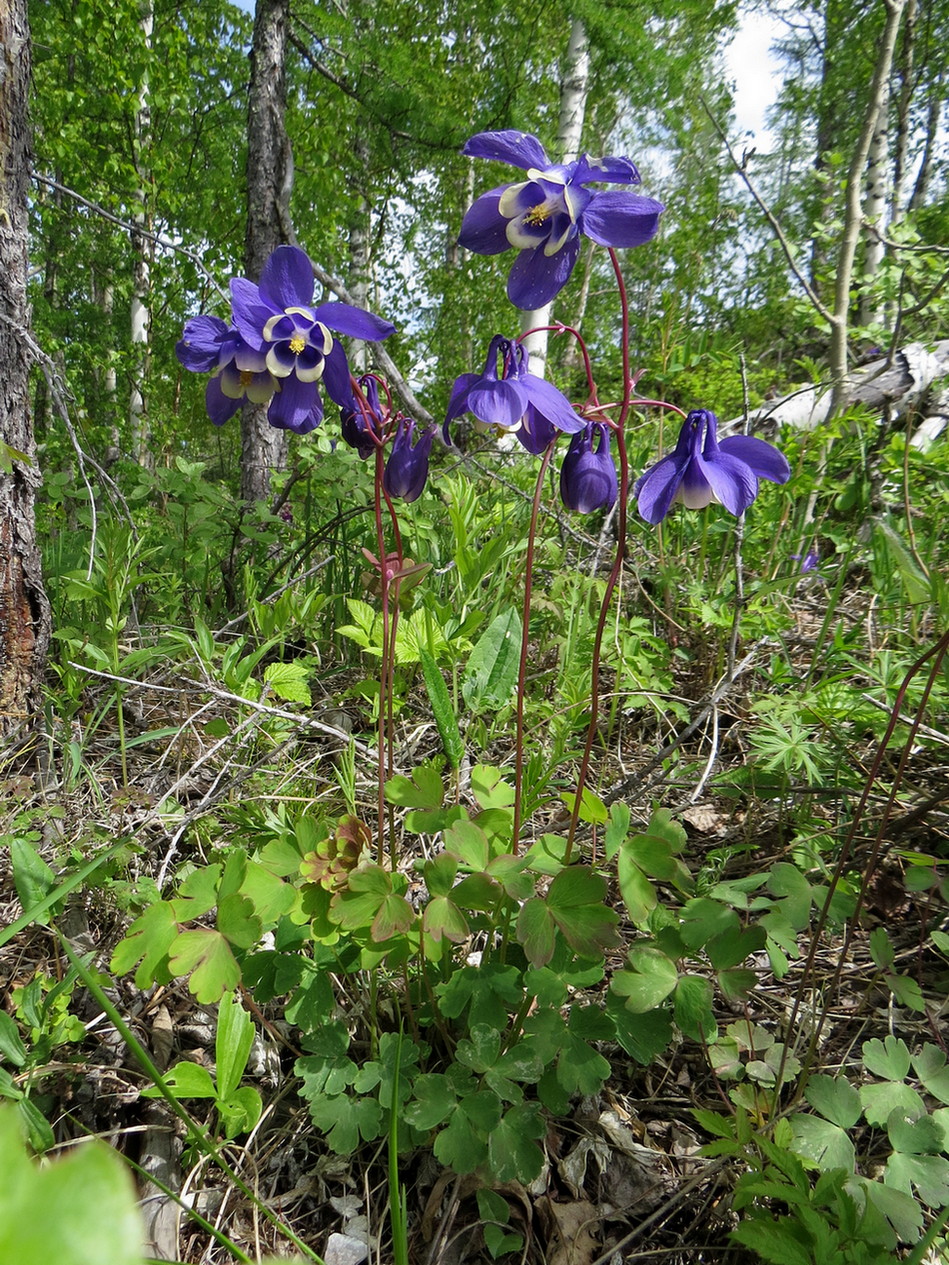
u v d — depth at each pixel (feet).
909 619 2.09
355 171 6.92
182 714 1.99
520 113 4.84
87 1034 1.20
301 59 6.28
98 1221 0.17
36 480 1.77
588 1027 1.04
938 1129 0.94
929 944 1.34
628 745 1.93
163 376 9.30
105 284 9.98
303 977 1.09
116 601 1.71
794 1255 0.82
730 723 1.94
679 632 2.29
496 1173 0.95
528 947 0.97
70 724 1.77
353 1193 1.06
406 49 4.31
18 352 1.71
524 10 4.76
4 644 1.76
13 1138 0.19
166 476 2.54
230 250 7.48
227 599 2.67
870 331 3.27
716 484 1.07
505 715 1.76
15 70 1.64
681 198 9.70
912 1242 0.87
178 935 0.94
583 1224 1.03
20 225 1.70
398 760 1.75
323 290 6.86
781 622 2.00
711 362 3.14
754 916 1.34
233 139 9.16
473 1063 1.01
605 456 1.10
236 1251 0.83
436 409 8.39
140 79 7.36
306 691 1.66
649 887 1.05
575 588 1.93
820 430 2.55
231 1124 0.93
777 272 7.25
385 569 1.15
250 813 1.51
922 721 1.63
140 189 7.98
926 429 3.22
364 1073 1.06
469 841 1.03
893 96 9.29
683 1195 1.01
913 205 10.41
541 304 1.11
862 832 1.46
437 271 10.72
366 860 1.05
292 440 3.21
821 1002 1.27
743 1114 0.94
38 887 1.15
